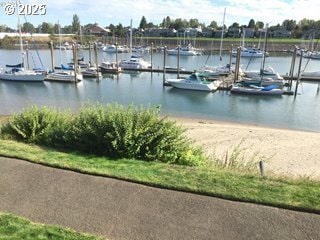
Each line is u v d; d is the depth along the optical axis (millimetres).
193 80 38562
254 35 113938
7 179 6746
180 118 26656
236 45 99000
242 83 38188
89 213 5559
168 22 143125
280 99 34312
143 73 52594
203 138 18703
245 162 11586
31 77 42625
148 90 39188
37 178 6789
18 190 6316
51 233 4926
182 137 9336
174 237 4957
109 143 8445
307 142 18594
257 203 5781
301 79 44188
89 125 8852
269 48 96875
